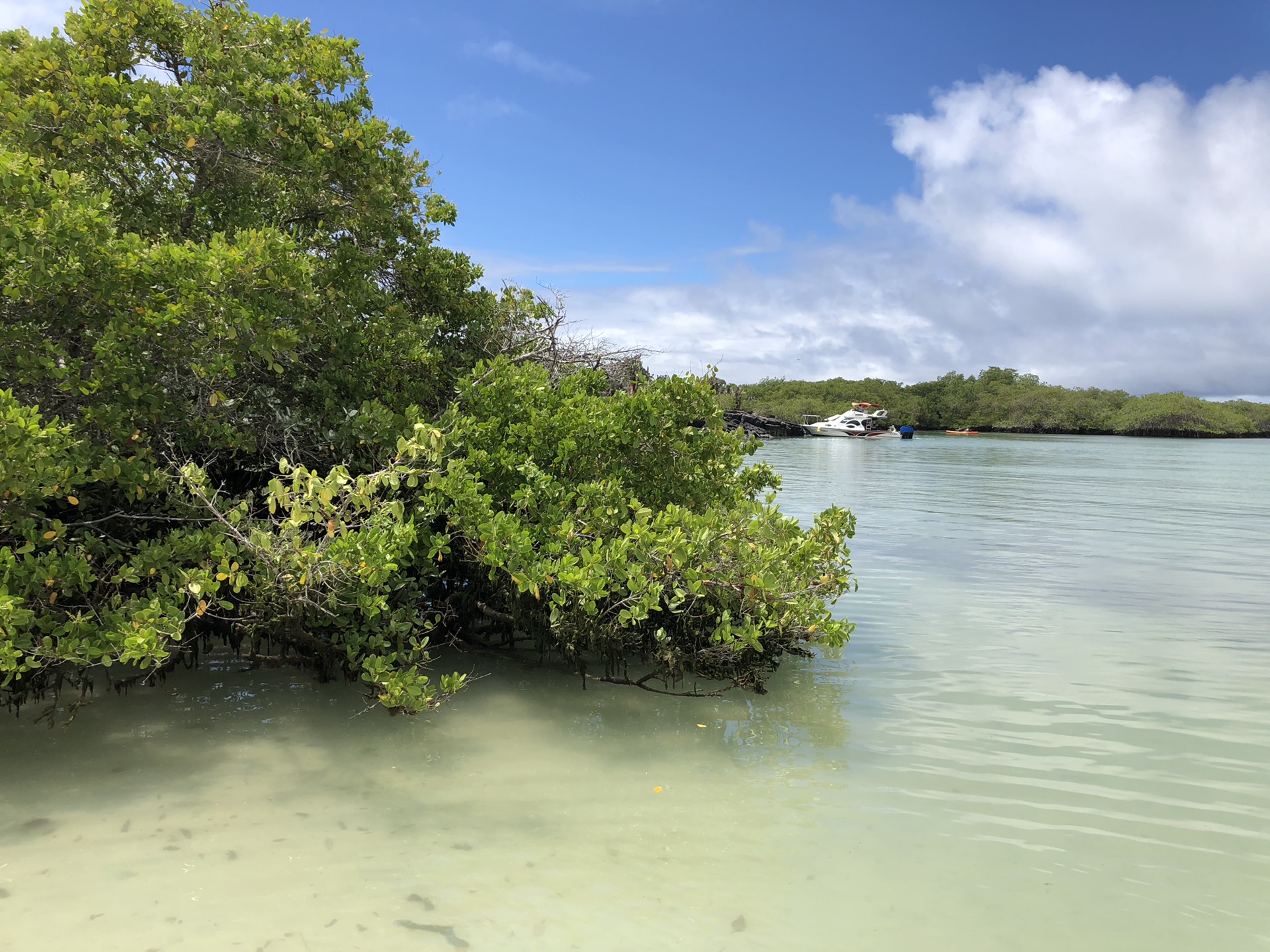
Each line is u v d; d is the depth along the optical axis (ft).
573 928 9.16
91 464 15.19
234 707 15.78
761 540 18.63
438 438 16.14
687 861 10.69
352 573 14.49
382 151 21.57
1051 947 9.01
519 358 26.09
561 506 18.28
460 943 8.83
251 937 8.84
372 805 12.04
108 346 14.66
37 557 14.76
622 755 14.12
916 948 8.97
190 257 14.83
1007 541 38.93
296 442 18.61
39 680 15.15
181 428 17.30
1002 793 12.86
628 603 16.99
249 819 11.50
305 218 22.17
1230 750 14.65
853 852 11.01
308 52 20.42
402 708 15.80
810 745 14.71
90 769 12.97
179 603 14.69
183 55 19.95
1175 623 23.68
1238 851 11.21
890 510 51.19
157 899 9.50
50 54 18.01
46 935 8.78
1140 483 78.64
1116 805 12.50
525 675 18.42
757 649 16.62
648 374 29.19
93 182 17.76
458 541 19.19
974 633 22.54
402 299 24.85
